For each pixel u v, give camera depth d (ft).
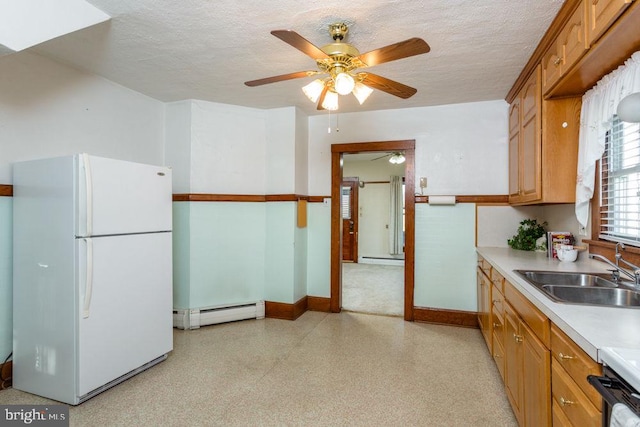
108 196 7.16
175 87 10.31
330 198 13.12
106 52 7.94
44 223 7.01
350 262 25.14
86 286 6.70
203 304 11.52
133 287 7.82
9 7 5.33
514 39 7.14
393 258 24.56
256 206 12.39
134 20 6.57
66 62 8.46
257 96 11.09
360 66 6.15
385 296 15.47
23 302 7.29
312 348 9.71
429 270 11.94
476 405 6.89
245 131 12.28
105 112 9.64
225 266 11.86
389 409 6.77
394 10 6.14
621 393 2.72
